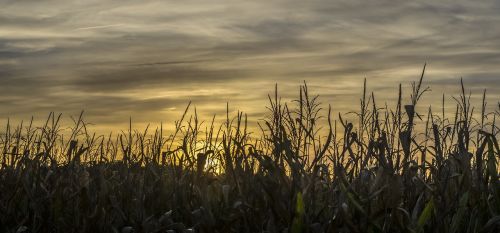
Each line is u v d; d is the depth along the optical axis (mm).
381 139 4621
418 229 4227
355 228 4238
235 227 4918
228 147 5285
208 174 5625
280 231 4613
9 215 5484
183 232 4848
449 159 4824
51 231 5438
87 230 5117
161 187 5469
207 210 4789
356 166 4871
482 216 4512
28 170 5629
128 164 6012
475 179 4766
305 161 5176
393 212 4250
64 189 5629
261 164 4852
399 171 4699
